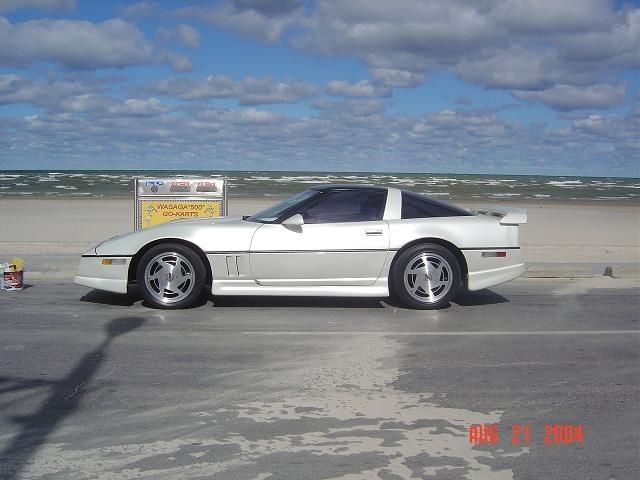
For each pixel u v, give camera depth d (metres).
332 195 7.61
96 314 7.16
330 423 4.17
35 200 25.45
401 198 7.69
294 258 7.29
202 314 7.22
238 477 3.42
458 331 6.64
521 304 8.12
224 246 7.24
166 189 10.23
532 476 3.49
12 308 7.44
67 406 4.40
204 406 4.43
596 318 7.35
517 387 4.93
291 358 5.59
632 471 3.57
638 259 11.73
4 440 3.85
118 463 3.56
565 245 13.81
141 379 4.97
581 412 4.44
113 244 7.34
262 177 57.78
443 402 4.59
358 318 7.16
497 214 7.95
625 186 56.09
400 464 3.61
